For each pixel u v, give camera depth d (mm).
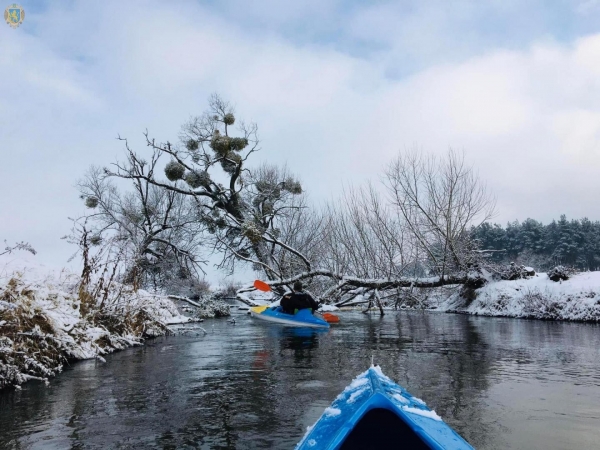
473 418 3994
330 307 20750
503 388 5105
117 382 5480
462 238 19031
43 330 6207
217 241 25203
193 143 24391
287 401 4551
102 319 8656
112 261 9148
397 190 19578
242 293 24266
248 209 26203
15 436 3566
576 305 14469
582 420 3926
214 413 4145
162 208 27594
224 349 8391
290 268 22750
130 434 3600
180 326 12891
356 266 21766
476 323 13992
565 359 7102
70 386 5266
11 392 4996
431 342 9281
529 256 61750
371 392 2590
